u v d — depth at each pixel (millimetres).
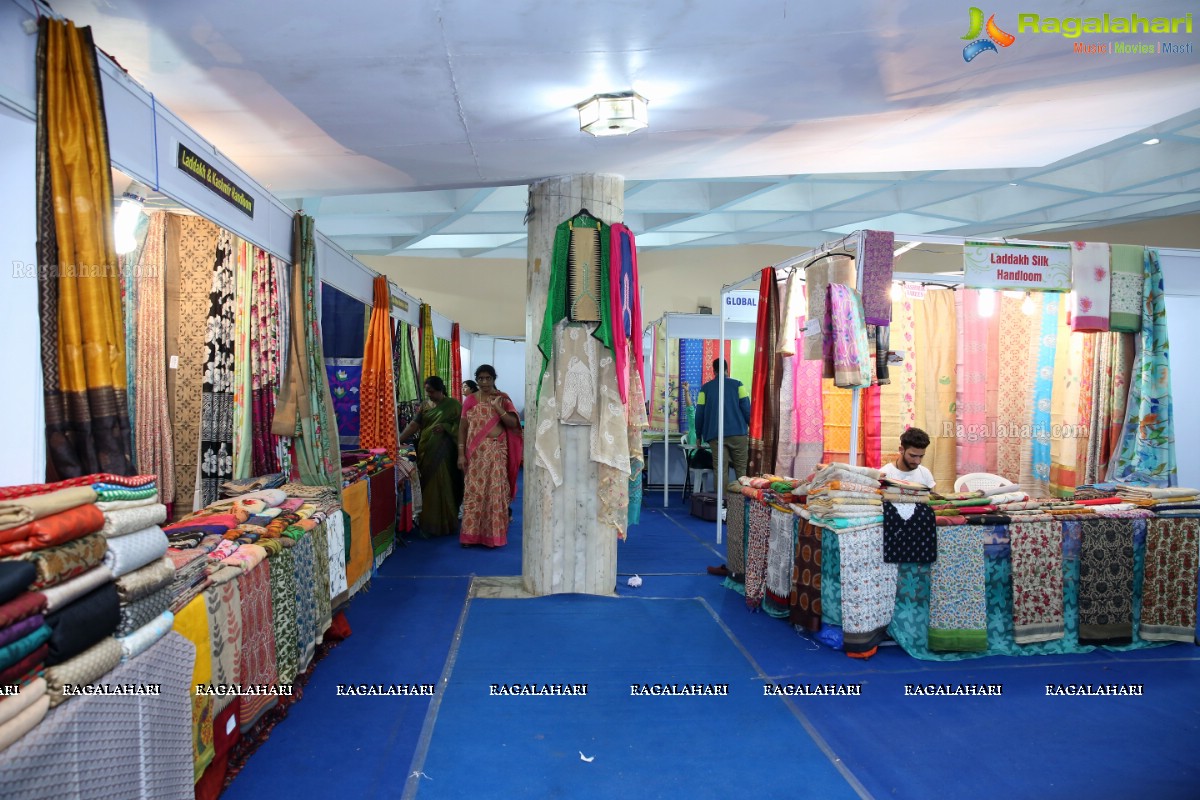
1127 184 9297
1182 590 3742
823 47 2893
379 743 2633
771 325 4844
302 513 3195
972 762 2553
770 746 2650
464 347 12914
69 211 1889
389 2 2457
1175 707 3033
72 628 1489
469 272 14688
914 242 4188
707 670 3354
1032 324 5055
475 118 3557
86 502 1637
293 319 3734
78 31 1926
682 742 2672
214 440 3646
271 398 3686
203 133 3762
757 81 3219
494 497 5926
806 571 3771
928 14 2643
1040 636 3611
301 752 2559
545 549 4551
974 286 4230
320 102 3330
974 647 3529
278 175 4586
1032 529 3609
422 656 3492
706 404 7281
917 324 5043
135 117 2232
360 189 5043
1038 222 11508
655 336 9469
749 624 4023
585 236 4453
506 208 10703
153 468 3557
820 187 10953
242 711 2443
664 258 14672
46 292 1832
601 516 4578
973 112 3760
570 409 4461
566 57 2920
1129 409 4578
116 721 1614
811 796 2332
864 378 3848
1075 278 4328
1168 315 5281
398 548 5887
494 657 3494
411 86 3168
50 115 1847
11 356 1861
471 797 2297
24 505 1444
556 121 3617
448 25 2619
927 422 5035
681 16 2598
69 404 1890
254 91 3207
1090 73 3266
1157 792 2375
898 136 4152
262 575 2592
